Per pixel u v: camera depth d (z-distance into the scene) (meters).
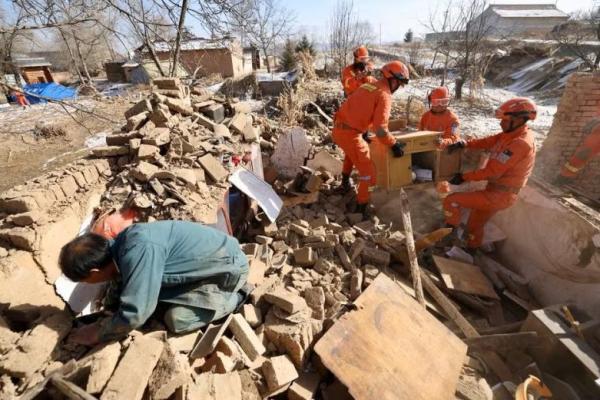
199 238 2.08
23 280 2.05
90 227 2.67
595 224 3.08
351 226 3.98
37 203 2.36
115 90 18.47
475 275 3.52
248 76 13.70
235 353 2.04
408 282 3.36
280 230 3.55
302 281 2.86
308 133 7.07
